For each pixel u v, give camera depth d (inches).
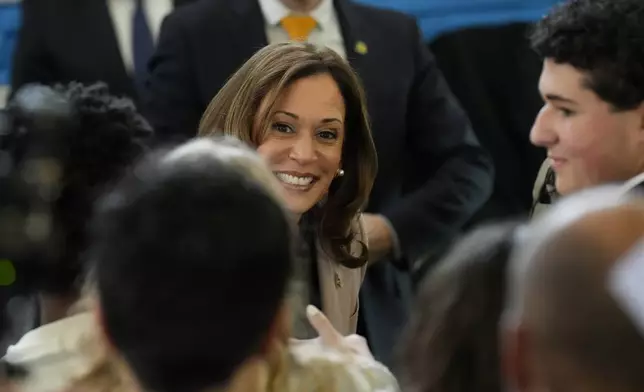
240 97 259.9
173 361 122.9
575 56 217.2
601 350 103.0
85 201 170.4
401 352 156.6
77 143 174.1
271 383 148.3
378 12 356.2
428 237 330.3
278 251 127.0
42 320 177.9
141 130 188.2
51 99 179.3
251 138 260.1
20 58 372.8
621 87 214.4
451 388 140.3
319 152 261.0
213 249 122.2
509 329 117.3
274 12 336.8
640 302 102.1
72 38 374.0
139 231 123.4
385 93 341.7
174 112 325.7
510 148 421.7
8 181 168.7
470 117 422.0
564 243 109.3
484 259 141.6
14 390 161.0
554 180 261.6
